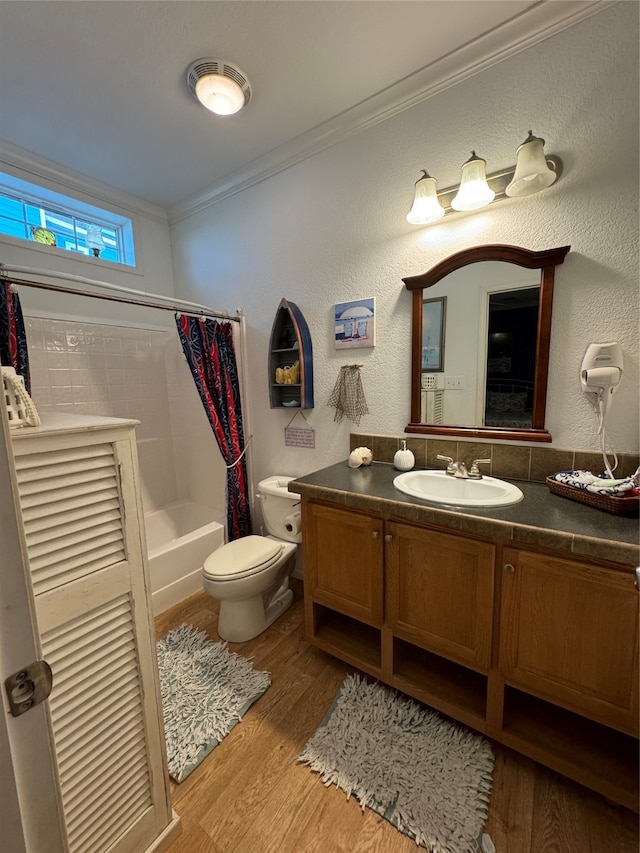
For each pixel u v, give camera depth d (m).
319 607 1.65
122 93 1.56
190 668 1.59
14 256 2.02
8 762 0.44
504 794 1.07
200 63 1.41
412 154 1.63
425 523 1.25
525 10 1.25
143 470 2.69
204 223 2.50
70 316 2.26
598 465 1.35
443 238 1.60
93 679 0.80
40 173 2.05
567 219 1.33
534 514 1.13
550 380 1.43
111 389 2.48
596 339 1.32
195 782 1.14
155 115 1.70
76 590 0.75
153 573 1.98
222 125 1.78
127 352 2.56
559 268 1.36
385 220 1.74
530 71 1.33
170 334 2.79
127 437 0.85
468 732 1.27
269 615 1.91
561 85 1.29
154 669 0.94
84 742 0.78
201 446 2.78
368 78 1.52
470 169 1.34
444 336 1.63
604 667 0.97
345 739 1.25
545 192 1.36
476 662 1.19
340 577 1.49
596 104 1.24
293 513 2.03
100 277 2.38
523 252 1.39
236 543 1.93
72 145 1.91
